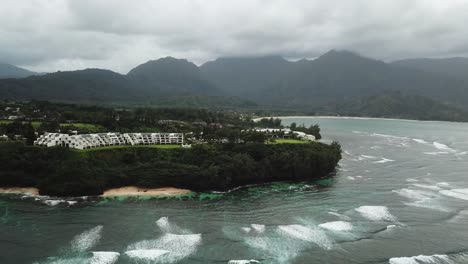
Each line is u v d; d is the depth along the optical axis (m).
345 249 83.50
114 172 127.81
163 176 128.62
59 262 75.38
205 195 124.88
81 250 80.69
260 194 127.31
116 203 112.94
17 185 124.69
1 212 103.38
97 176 124.06
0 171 124.69
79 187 118.88
